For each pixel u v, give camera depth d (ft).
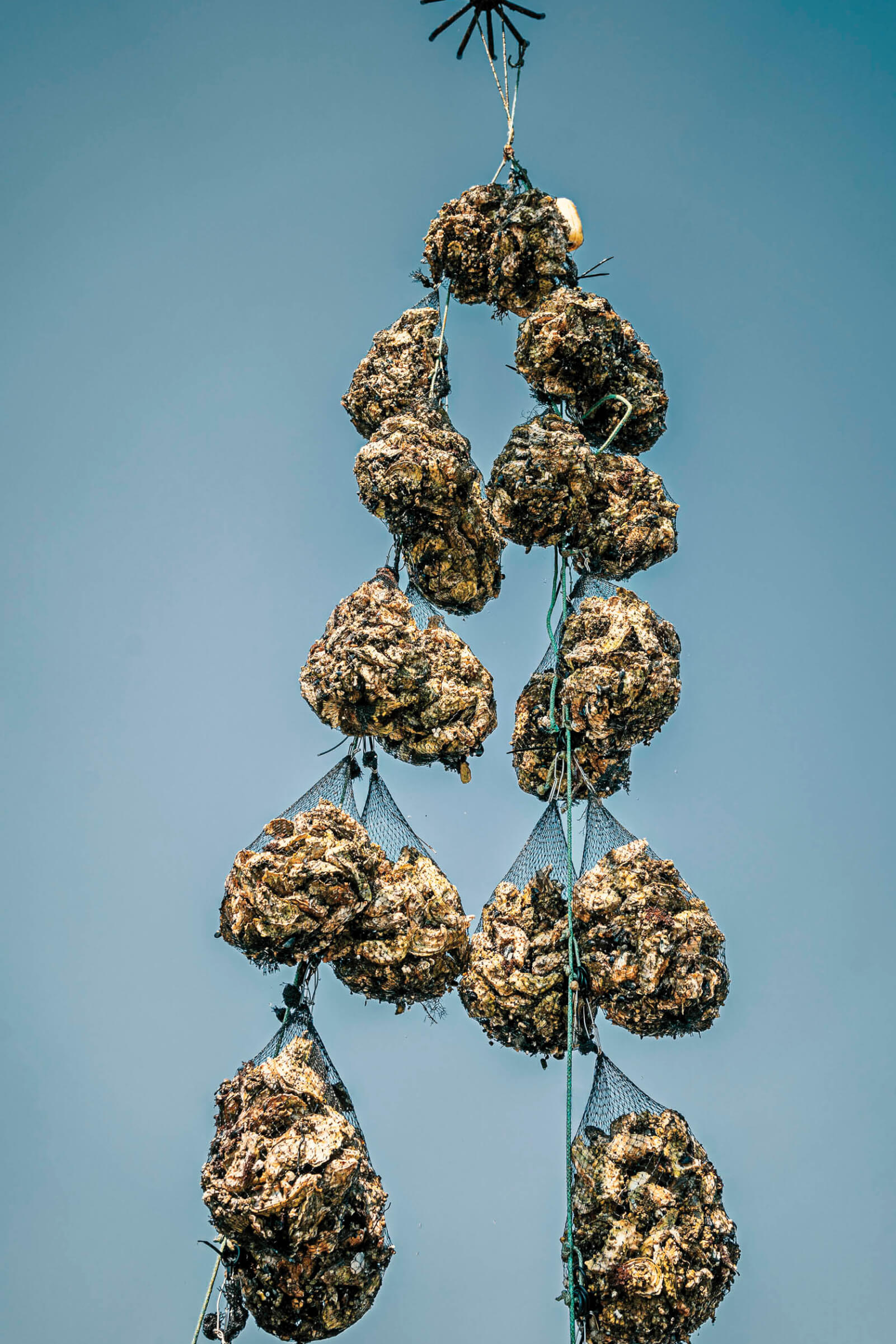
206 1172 11.21
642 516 13.66
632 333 14.30
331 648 12.28
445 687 12.31
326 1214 11.12
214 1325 11.75
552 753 13.75
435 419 13.52
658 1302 11.95
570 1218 12.37
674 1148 12.40
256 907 11.48
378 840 12.69
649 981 12.37
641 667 13.16
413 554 13.00
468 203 14.52
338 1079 12.15
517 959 12.73
